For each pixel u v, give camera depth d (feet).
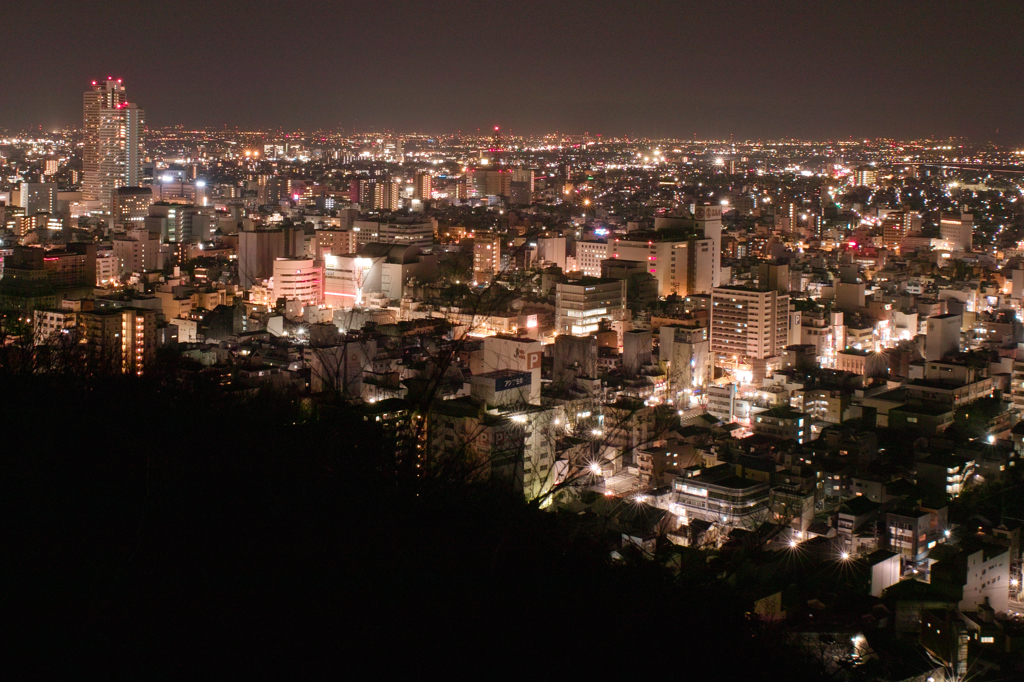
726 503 345.10
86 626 89.81
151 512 112.68
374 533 115.03
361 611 99.81
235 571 103.45
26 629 88.58
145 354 260.01
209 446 134.41
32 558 99.50
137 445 131.95
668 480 369.09
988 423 503.20
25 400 150.82
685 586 124.57
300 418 179.32
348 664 91.91
